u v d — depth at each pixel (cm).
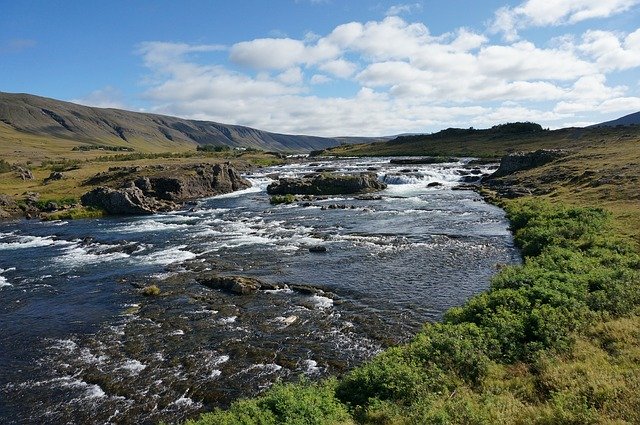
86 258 4775
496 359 1770
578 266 2722
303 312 2986
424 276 3644
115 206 8050
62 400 2102
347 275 3744
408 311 2938
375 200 8088
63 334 2823
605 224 3975
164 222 6944
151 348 2561
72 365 2420
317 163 15912
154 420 1916
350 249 4609
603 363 1530
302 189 9488
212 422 1520
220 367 2312
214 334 2698
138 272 4097
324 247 4606
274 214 7144
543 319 1925
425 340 1912
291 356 2391
